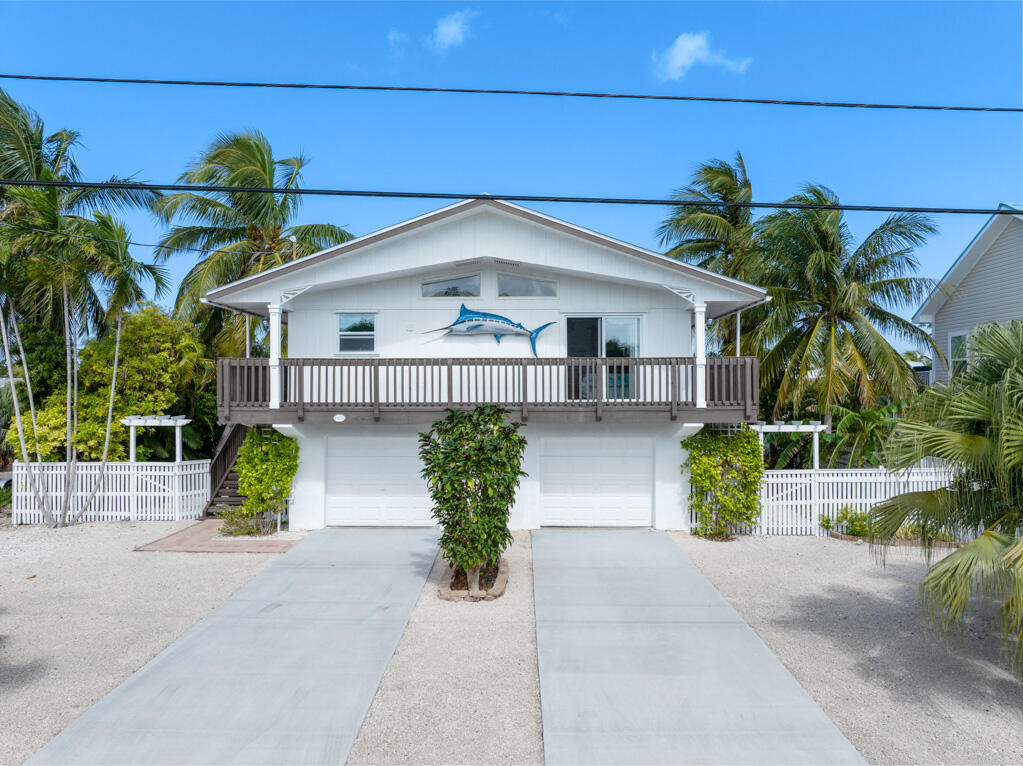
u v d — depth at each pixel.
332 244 22.16
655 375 13.12
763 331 17.64
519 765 4.65
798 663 6.44
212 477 14.73
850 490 12.77
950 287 18.95
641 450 12.86
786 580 9.45
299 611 7.96
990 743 4.94
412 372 13.24
